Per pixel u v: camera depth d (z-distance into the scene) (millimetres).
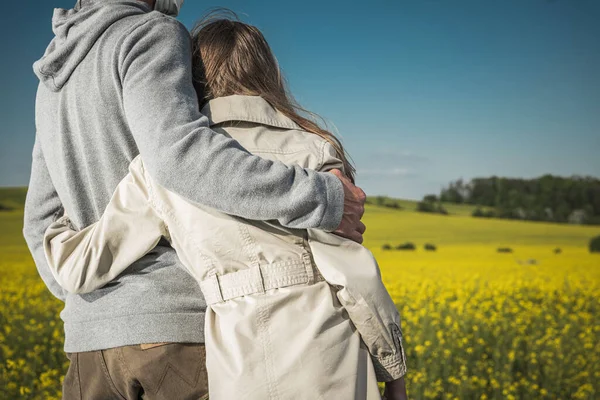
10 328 7184
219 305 1205
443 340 6609
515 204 68188
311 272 1203
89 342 1289
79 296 1328
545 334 7559
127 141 1315
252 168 1134
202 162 1121
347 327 1188
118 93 1286
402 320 8273
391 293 10969
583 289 12312
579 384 5758
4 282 13125
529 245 44375
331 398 1123
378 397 1184
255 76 1399
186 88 1238
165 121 1149
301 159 1254
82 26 1341
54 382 5172
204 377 1259
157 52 1264
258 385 1120
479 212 66750
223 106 1301
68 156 1360
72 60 1339
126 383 1273
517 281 13102
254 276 1182
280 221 1156
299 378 1119
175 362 1246
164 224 1275
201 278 1239
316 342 1139
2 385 5145
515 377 6008
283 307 1166
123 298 1270
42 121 1438
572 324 8258
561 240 48312
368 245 43594
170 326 1240
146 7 1427
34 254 1487
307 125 1364
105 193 1347
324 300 1178
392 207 70250
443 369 5906
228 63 1392
